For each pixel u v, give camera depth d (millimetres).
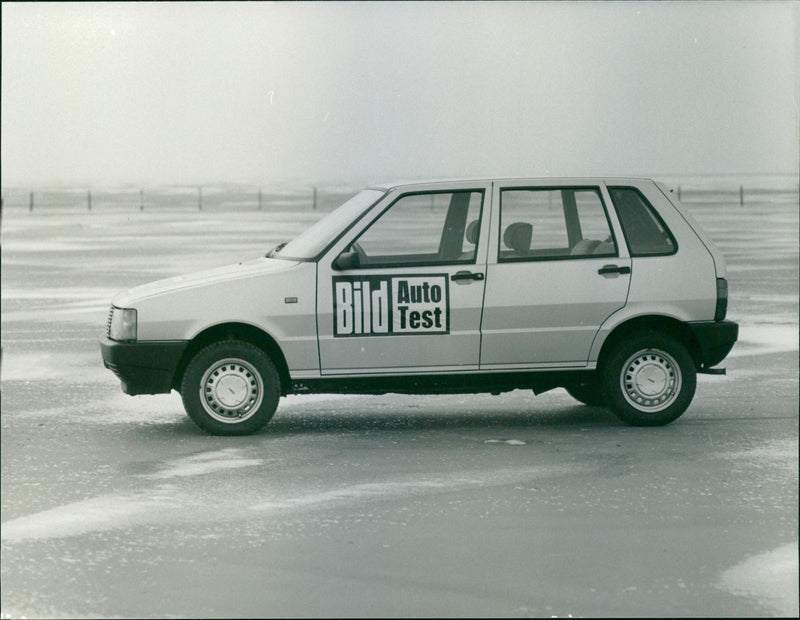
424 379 9633
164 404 10922
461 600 5535
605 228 9930
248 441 9328
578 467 8367
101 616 5344
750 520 6906
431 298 9570
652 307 9859
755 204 65125
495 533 6672
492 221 9711
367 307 9523
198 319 9438
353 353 9539
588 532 6676
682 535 6598
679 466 8383
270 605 5484
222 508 7258
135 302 9453
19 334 15328
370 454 8828
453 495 7559
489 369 9688
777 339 14766
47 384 11867
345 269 9469
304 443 9250
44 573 5969
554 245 9969
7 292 20391
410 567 6047
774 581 5777
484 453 8875
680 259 9914
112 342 9523
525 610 5395
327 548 6398
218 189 133875
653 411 9859
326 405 11055
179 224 45312
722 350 10000
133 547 6426
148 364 9430
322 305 9508
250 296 9469
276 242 33125
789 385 11727
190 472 8234
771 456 8680
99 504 7355
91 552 6332
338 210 10344
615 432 9688
